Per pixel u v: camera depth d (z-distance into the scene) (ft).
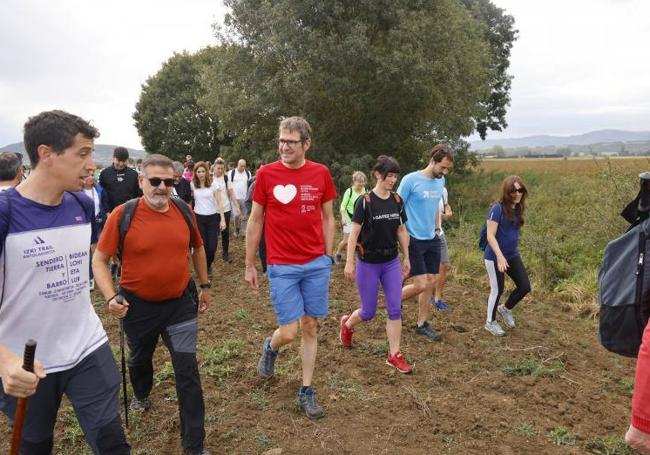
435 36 63.72
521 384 15.78
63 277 8.58
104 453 9.04
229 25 69.36
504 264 18.86
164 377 15.51
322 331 19.72
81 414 9.08
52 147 8.04
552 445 12.49
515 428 13.12
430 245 18.45
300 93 65.05
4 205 7.97
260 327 20.34
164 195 11.29
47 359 8.59
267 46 64.85
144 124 146.30
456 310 23.21
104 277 11.06
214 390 14.82
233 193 38.83
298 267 12.94
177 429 12.89
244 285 27.37
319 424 13.10
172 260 11.50
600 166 37.17
